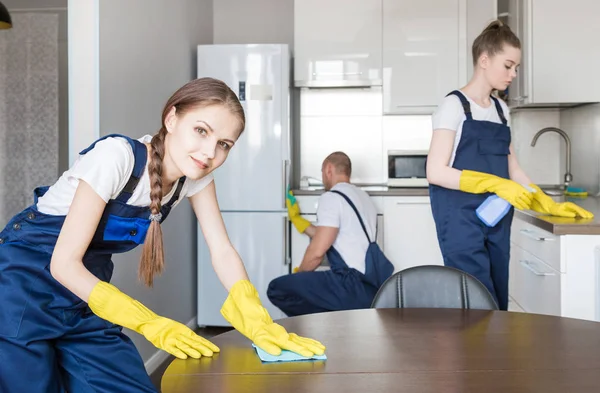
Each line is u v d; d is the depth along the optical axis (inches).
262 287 180.1
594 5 154.3
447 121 101.5
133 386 64.7
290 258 183.2
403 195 177.9
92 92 114.3
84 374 63.6
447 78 188.4
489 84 102.7
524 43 158.7
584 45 155.0
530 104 167.8
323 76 190.5
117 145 58.4
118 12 124.8
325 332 63.4
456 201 102.1
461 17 187.3
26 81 225.6
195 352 55.2
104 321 66.1
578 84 155.4
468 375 50.3
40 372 60.4
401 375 50.6
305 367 52.8
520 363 53.1
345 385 48.5
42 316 61.1
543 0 155.1
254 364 53.7
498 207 98.4
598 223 99.0
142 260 61.1
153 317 55.9
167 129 58.1
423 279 79.7
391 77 189.5
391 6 188.1
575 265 100.8
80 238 56.1
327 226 132.6
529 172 193.0
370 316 70.1
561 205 107.9
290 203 177.3
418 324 66.2
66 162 226.4
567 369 51.4
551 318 68.2
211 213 67.7
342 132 205.3
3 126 226.2
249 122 178.7
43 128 226.1
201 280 183.0
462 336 61.6
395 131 204.2
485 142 102.6
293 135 207.6
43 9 224.4
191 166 56.1
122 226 62.1
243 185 179.5
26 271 61.0
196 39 188.9
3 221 227.1
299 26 190.2
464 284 78.8
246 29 210.2
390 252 178.7
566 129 185.6
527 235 122.3
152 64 146.9
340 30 189.6
